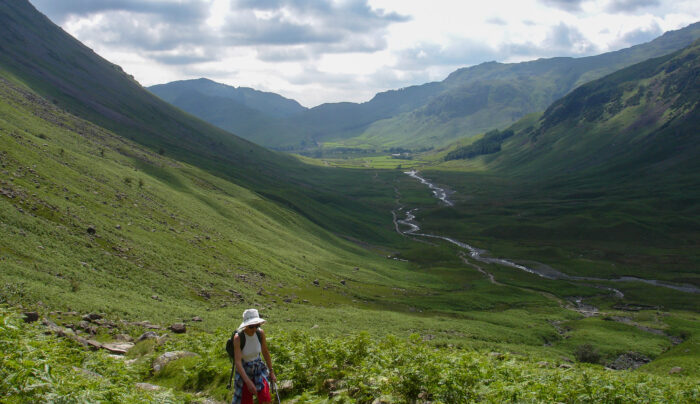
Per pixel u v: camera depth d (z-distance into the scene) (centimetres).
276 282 8162
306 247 12200
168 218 8975
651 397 1589
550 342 7338
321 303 7694
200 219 10094
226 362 1866
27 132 9875
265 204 14750
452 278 12194
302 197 19225
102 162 10956
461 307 9269
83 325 3148
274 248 10706
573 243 16725
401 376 1379
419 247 16275
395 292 9969
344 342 1939
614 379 1678
